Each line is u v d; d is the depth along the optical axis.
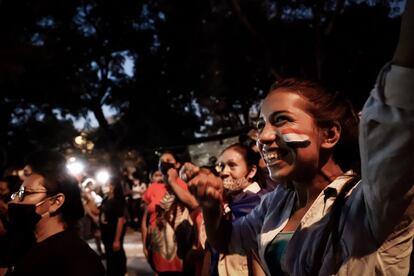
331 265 1.18
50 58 20.45
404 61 0.93
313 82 1.35
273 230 1.44
